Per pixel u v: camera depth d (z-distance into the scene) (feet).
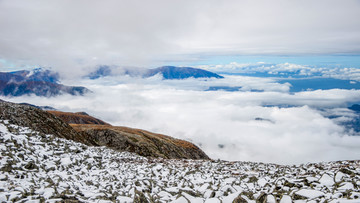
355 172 47.80
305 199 36.14
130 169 76.79
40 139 86.17
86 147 102.99
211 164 98.27
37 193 38.81
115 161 92.27
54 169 67.05
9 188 40.57
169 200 43.19
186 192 46.47
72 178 59.77
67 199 37.17
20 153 65.72
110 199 41.39
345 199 32.68
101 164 83.56
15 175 52.21
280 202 36.47
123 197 42.32
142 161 101.04
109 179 60.70
